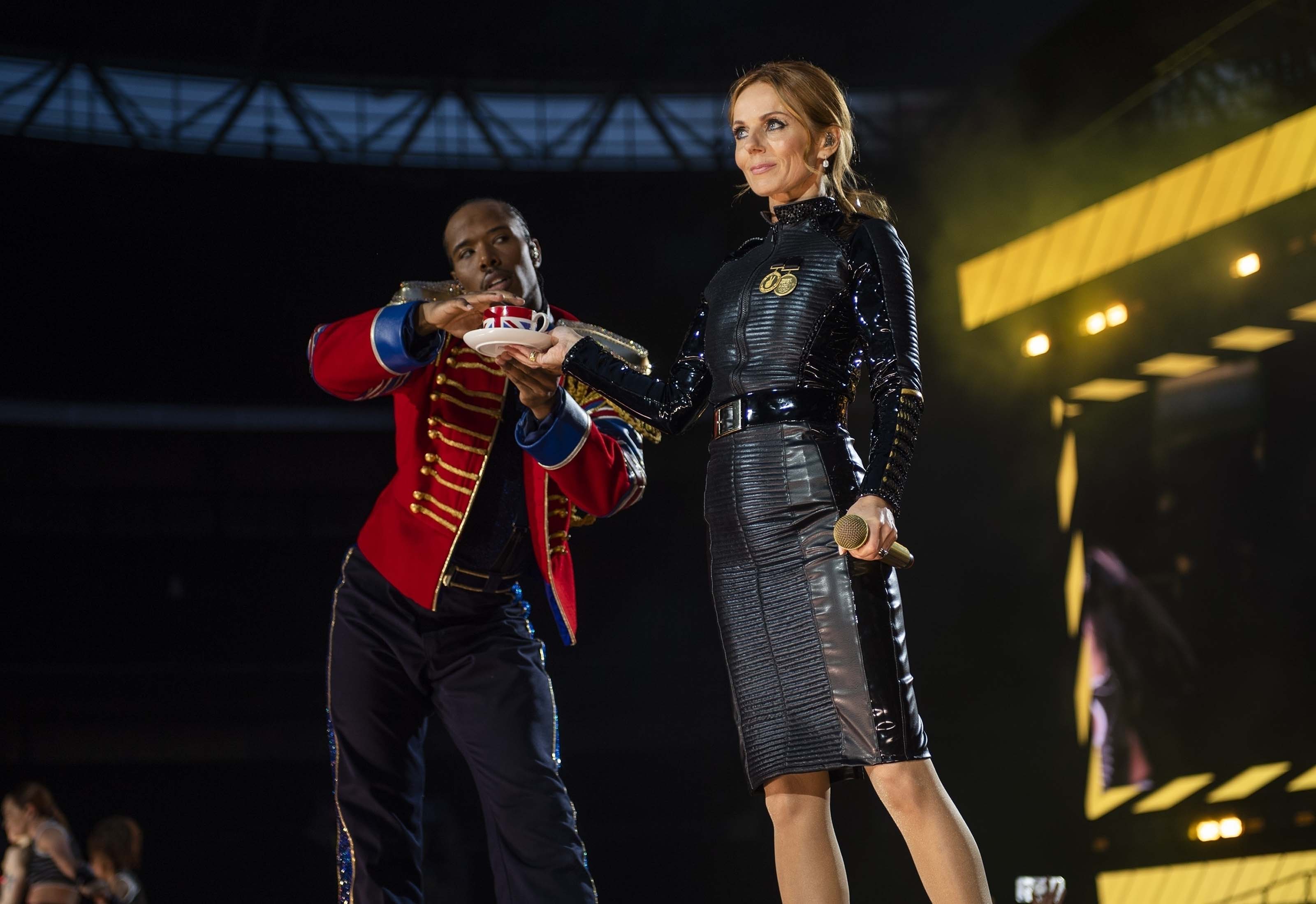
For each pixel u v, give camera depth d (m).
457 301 6.80
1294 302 37.72
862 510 5.37
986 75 43.53
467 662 7.16
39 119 49.62
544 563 7.47
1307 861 40.28
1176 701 43.78
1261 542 42.88
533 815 6.90
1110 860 44.53
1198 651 43.81
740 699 6.01
